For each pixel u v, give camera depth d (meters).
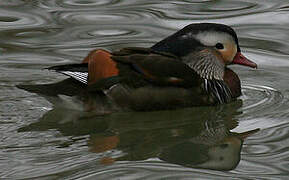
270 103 12.96
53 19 16.55
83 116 12.24
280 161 10.26
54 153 10.52
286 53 15.07
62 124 11.80
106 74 12.04
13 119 11.93
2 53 14.94
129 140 11.26
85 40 15.55
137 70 12.23
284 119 12.12
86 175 9.70
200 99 12.73
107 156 10.46
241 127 11.84
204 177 9.70
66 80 12.33
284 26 16.11
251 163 10.23
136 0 17.52
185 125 12.05
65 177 9.62
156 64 12.34
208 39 13.19
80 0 17.55
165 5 17.39
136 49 12.62
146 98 12.30
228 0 17.52
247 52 15.11
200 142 11.23
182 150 10.83
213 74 13.17
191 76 12.59
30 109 12.38
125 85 12.17
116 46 15.19
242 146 10.95
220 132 11.70
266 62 14.76
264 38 15.67
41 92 12.05
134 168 10.00
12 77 13.88
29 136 11.22
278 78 14.13
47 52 14.98
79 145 10.90
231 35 13.31
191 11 17.00
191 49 13.10
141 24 16.25
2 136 11.18
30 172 9.78
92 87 11.90
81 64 12.09
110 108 12.28
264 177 9.69
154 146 11.04
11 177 9.62
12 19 16.50
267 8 17.09
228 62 13.43
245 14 16.75
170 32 15.75
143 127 11.89
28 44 15.38
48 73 14.09
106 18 16.61
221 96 13.02
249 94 13.48
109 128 11.77
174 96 12.47
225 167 10.10
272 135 11.37
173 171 9.91
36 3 17.45
